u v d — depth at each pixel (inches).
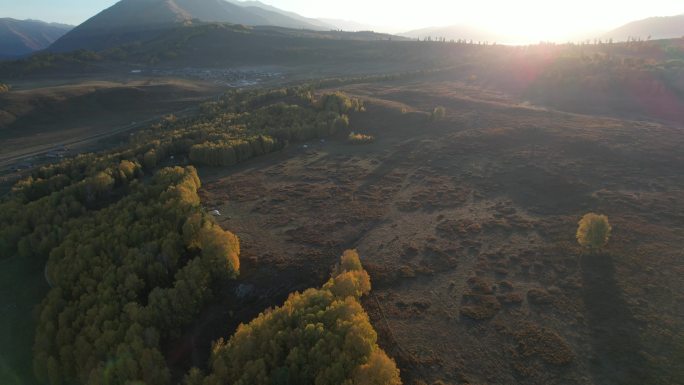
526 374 1384.1
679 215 2237.9
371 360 1278.3
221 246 1918.1
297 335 1397.6
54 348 1599.4
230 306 1809.8
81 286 1804.9
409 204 2677.2
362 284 1764.3
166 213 2268.7
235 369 1336.1
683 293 1668.3
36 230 2340.1
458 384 1364.4
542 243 2126.0
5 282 2143.2
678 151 3093.0
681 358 1381.6
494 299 1745.8
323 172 3297.2
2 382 1585.9
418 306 1739.7
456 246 2167.8
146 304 1780.3
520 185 2819.9
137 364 1416.1
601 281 1785.2
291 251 2191.2
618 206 2389.3
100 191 2893.7
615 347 1451.8
